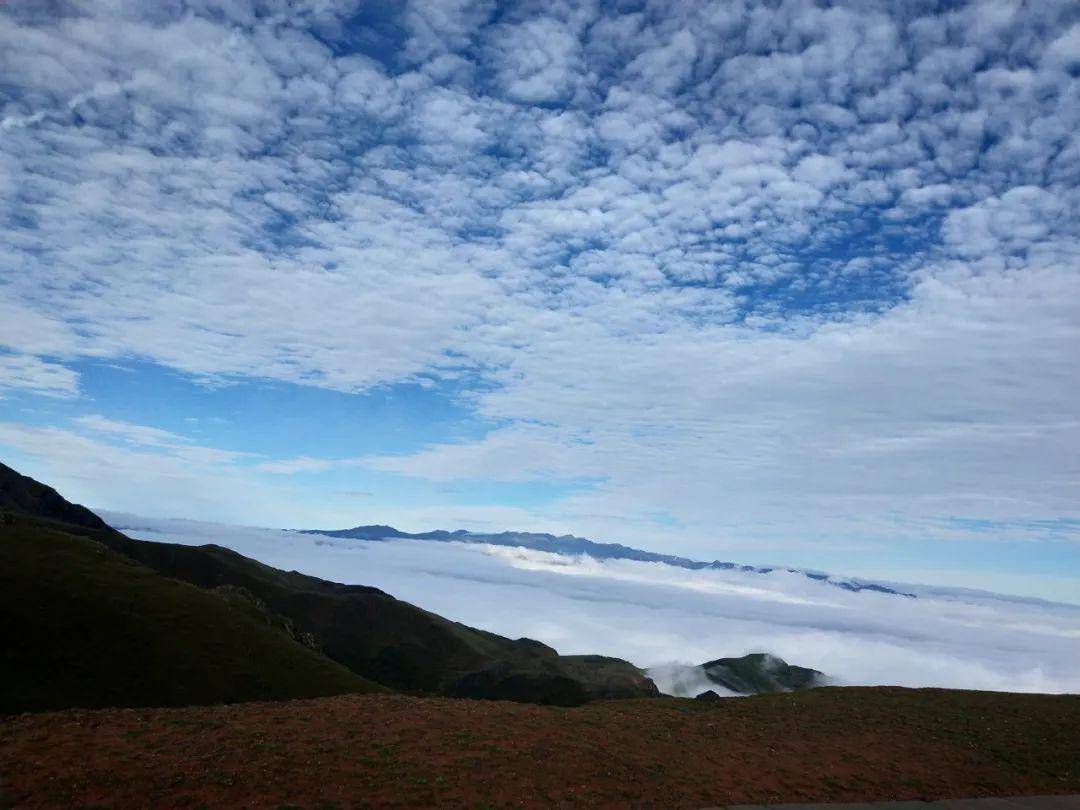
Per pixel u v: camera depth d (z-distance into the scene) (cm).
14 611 6031
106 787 2270
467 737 3048
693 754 3259
